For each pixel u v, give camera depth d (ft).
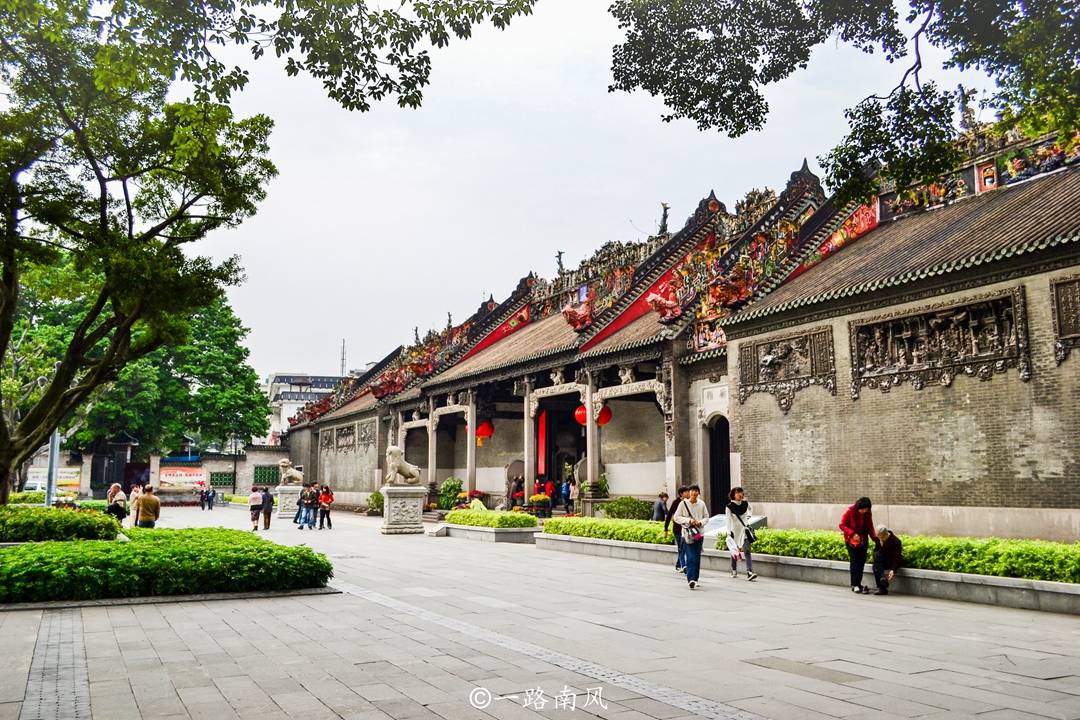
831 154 37.68
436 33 36.27
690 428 102.83
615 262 139.13
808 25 36.06
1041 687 27.99
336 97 38.29
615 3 36.86
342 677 29.09
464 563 72.54
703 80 37.96
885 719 24.20
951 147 36.76
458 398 158.40
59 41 54.60
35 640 35.94
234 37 37.09
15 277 66.54
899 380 71.36
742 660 32.19
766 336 85.71
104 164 67.97
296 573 51.85
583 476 136.56
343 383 245.45
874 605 47.85
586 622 40.96
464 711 24.73
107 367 74.23
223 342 224.12
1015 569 47.60
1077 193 67.97
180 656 32.71
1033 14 31.01
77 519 67.46
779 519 82.12
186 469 232.94
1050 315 60.29
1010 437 62.23
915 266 71.26
